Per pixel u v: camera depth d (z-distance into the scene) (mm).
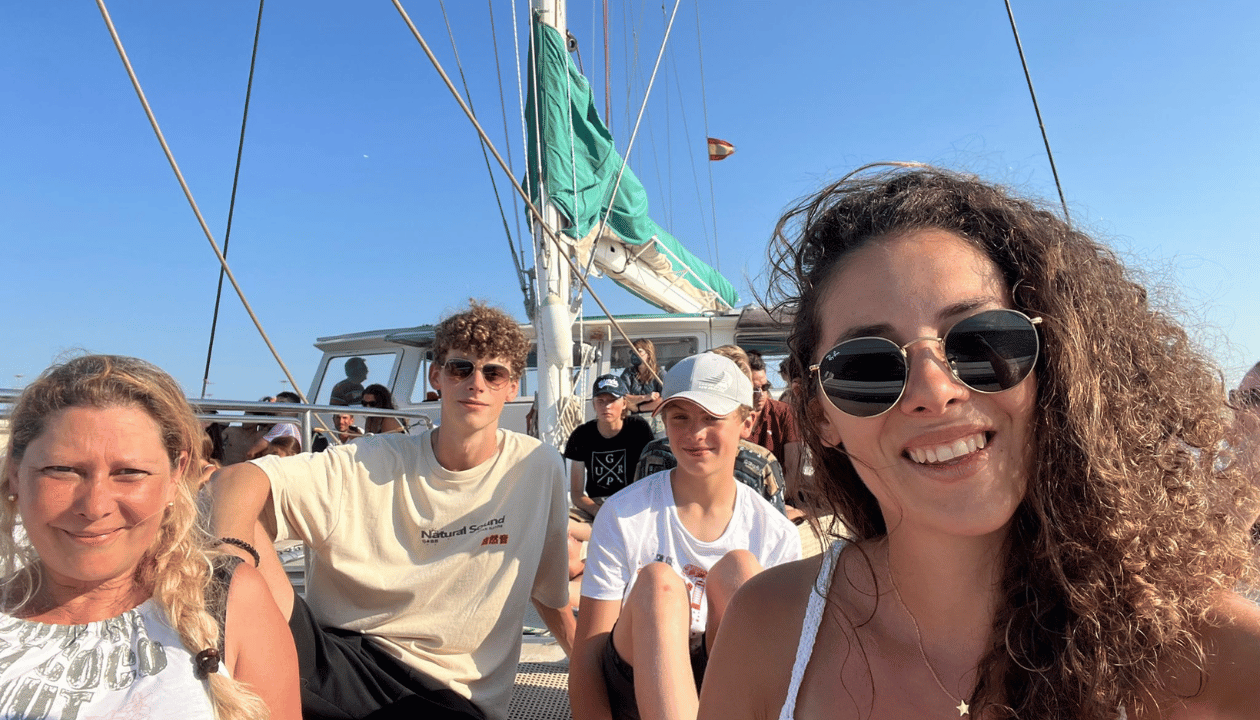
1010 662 525
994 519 512
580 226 3107
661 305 4523
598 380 2570
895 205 562
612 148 3443
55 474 730
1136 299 579
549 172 2969
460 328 1304
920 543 572
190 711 758
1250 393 702
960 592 571
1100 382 523
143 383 790
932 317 515
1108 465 500
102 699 735
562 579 1483
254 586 913
